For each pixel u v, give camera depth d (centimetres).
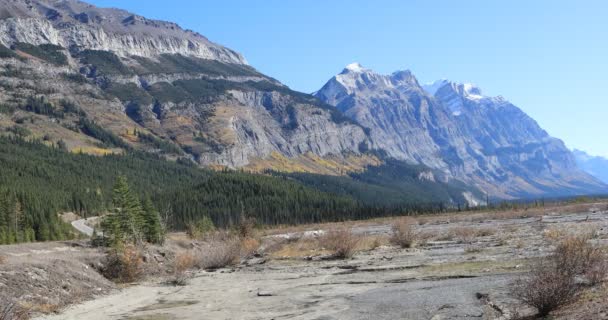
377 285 2341
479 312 1487
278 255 4588
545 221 6581
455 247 3769
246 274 3450
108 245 4591
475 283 2005
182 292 2802
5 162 18450
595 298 1358
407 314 1599
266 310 1998
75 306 2466
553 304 1335
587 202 13862
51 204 12781
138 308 2341
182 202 15925
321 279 2783
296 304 2056
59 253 3862
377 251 4025
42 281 2597
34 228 9825
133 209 5119
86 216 14700
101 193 17875
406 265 2927
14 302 2197
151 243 5162
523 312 1423
